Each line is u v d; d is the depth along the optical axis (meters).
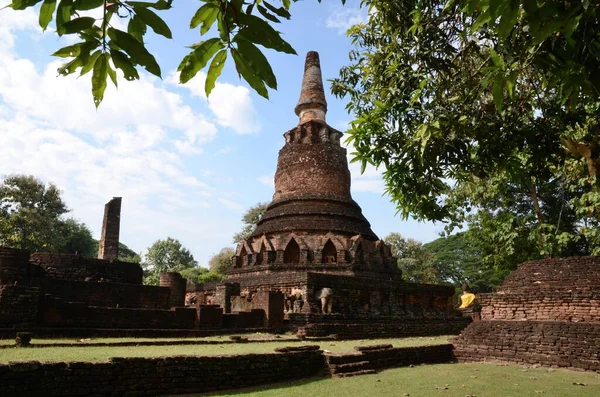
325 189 32.38
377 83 9.58
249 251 30.17
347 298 24.23
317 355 13.04
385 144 8.10
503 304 18.94
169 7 2.86
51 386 8.17
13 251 16.42
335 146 34.22
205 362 10.33
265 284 25.19
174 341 13.98
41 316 13.86
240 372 10.89
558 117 8.10
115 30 2.83
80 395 8.48
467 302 20.20
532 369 14.66
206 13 2.99
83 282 17.73
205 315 17.73
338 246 28.55
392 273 29.77
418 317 27.08
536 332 16.20
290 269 28.00
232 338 15.53
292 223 30.22
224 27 2.92
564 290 17.42
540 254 27.05
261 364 11.38
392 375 12.89
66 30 2.77
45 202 50.12
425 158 7.62
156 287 19.77
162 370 9.67
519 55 5.30
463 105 7.72
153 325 16.31
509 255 28.77
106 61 2.97
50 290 16.92
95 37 2.91
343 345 16.66
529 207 30.66
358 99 10.92
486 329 17.58
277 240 29.62
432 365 15.59
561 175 24.14
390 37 9.48
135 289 19.09
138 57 2.87
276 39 2.93
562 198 26.69
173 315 16.89
